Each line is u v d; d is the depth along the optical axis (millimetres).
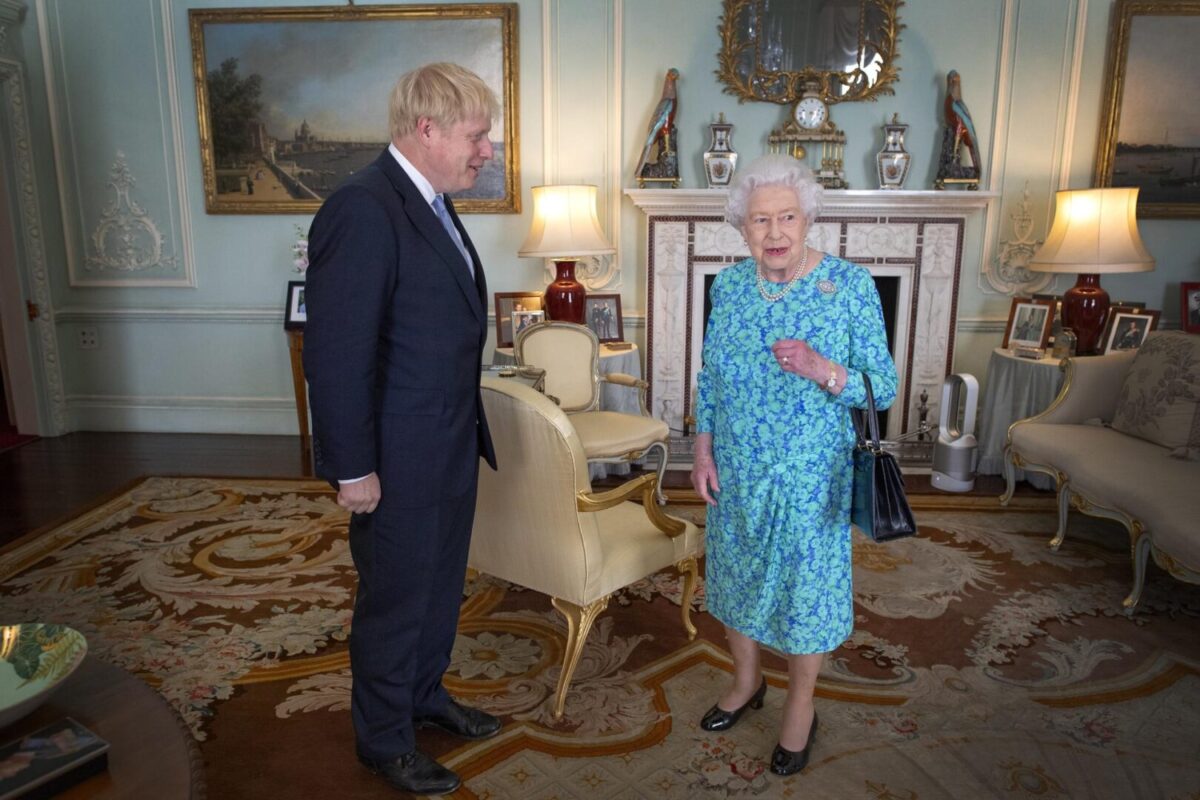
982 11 4398
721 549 1995
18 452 4711
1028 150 4527
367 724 1895
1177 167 4445
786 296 1837
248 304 5020
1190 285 4434
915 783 1964
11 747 1200
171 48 4730
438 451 1758
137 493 3971
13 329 4910
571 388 3820
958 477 4047
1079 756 2061
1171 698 2311
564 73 4582
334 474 1645
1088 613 2816
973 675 2432
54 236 4984
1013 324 4418
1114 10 4336
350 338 1586
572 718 2225
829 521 1876
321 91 4711
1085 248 3965
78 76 4801
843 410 1855
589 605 2178
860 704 2285
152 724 1316
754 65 4465
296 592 2951
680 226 4410
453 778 1924
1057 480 3320
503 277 4836
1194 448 3023
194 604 2854
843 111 4531
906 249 4379
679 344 4543
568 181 4688
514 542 2227
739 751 2088
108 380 5168
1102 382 3574
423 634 2004
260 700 2293
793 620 1890
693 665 2496
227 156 4809
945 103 4387
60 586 2980
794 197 1767
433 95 1655
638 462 4531
